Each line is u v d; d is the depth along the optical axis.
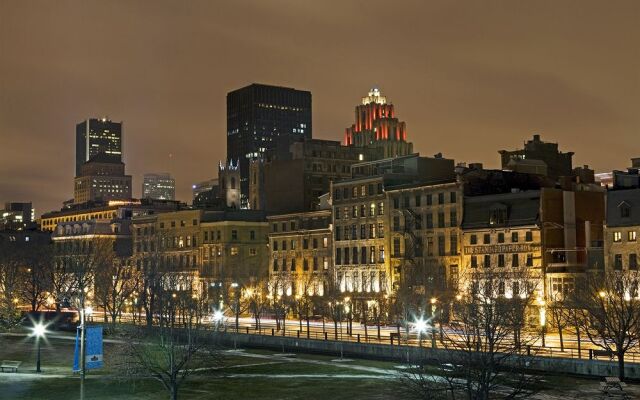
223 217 198.25
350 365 103.00
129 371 85.19
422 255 148.38
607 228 124.75
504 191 150.00
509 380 71.50
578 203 136.62
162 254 183.12
